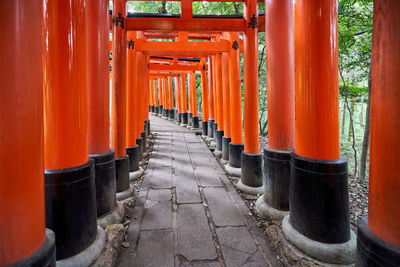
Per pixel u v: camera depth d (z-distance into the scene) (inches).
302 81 106.7
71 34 93.1
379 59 62.1
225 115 284.8
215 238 125.7
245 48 194.7
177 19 190.4
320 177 98.7
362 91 299.3
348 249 96.3
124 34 177.5
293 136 151.4
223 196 181.0
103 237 109.5
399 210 58.9
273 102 152.8
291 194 114.4
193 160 290.8
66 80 92.6
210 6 394.6
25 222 58.2
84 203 96.5
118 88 174.9
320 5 98.3
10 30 53.0
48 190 88.4
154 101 997.8
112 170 140.8
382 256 60.6
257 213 152.2
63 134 93.2
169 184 206.2
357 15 237.9
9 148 54.6
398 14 56.6
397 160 58.7
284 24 147.9
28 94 57.4
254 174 189.9
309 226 102.9
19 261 56.9
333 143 101.7
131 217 147.5
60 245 90.0
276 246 115.5
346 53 263.4
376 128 64.0
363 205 183.0
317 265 95.7
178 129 569.0
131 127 229.9
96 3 136.7
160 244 119.6
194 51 259.9
